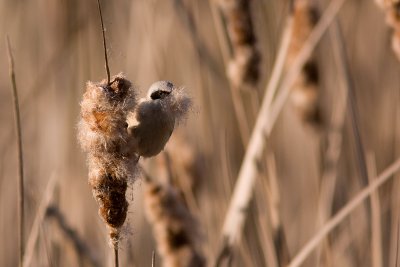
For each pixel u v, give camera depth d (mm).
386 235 3652
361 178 3461
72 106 4094
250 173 3377
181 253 3250
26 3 4613
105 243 3488
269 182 3434
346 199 3834
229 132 3768
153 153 2908
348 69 3496
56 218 3307
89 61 4051
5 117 4367
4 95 4477
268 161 3414
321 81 3715
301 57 3441
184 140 3428
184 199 3408
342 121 3609
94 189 2883
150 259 3594
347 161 3996
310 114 3619
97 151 2871
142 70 3793
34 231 3234
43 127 4148
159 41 3830
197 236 3275
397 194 3562
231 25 3445
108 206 2883
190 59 3943
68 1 4344
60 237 3330
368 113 4398
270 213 3424
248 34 3441
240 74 3453
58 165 3924
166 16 4074
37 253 3338
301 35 3521
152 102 2895
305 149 4156
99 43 4098
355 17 4426
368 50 4543
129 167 2883
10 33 4570
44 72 4180
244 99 3732
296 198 4184
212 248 3500
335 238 3645
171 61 3992
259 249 3465
